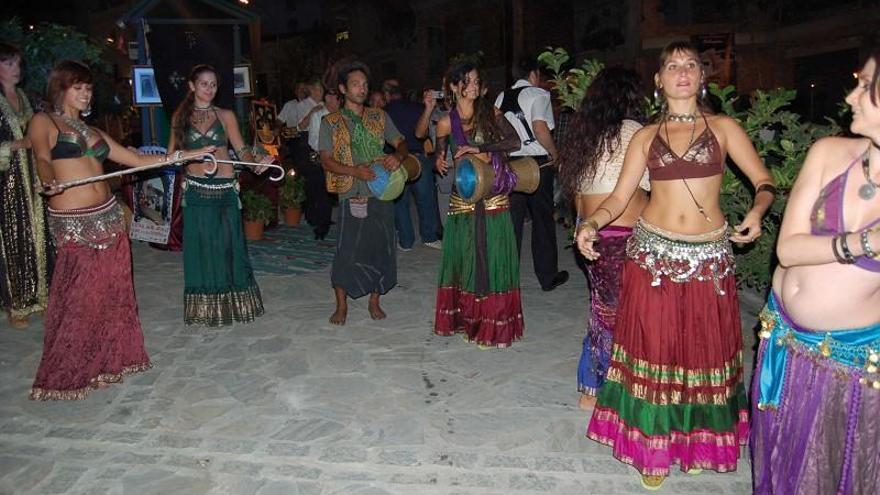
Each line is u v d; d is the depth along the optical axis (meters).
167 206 8.09
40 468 3.56
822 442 2.46
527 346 5.08
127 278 4.51
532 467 3.53
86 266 4.28
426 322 5.62
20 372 4.75
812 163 2.39
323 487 3.37
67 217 4.23
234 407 4.18
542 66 6.16
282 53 28.81
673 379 3.27
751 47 19.19
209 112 5.28
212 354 4.99
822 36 17.95
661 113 3.35
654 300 3.27
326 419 4.02
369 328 5.50
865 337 2.35
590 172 3.73
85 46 7.41
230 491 3.35
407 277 6.99
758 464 2.73
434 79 25.11
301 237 8.98
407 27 26.56
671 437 3.31
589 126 3.73
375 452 3.67
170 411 4.13
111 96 11.10
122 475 3.49
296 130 9.62
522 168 4.91
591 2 20.36
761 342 2.65
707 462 3.33
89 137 4.28
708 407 3.30
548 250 6.29
